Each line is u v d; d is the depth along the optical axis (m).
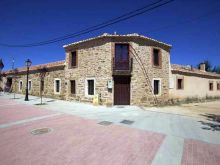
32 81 25.47
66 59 19.45
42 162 4.90
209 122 9.81
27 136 7.07
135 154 5.44
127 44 15.73
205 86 25.38
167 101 17.84
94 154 5.42
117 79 15.89
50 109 13.41
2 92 31.56
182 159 5.14
